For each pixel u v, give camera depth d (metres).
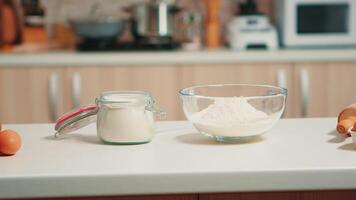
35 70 3.14
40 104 3.17
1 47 3.44
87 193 1.06
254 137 1.36
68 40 3.66
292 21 3.36
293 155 1.18
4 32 3.45
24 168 1.10
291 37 3.38
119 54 3.15
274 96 1.32
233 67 3.17
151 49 3.31
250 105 1.33
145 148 1.26
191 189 1.07
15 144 1.20
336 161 1.12
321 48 3.32
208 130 1.32
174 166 1.10
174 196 1.10
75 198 1.08
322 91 3.20
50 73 3.15
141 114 1.30
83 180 1.05
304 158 1.15
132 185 1.06
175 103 3.17
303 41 3.38
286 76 3.18
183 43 3.46
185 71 3.16
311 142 1.30
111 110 1.30
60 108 3.17
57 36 3.67
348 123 1.33
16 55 3.15
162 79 3.16
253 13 3.42
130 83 3.16
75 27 3.33
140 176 1.06
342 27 3.38
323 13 3.36
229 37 3.47
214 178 1.06
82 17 3.49
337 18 3.38
